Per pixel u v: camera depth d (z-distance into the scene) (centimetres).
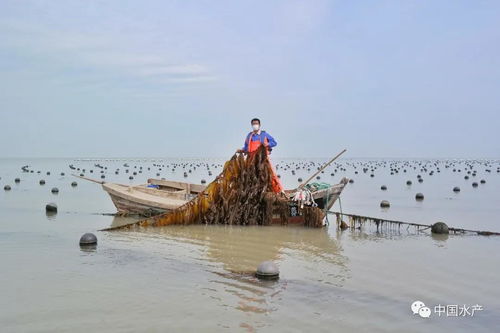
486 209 2616
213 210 1980
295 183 5469
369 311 852
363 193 3834
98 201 2916
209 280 1047
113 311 833
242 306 869
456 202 3030
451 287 1008
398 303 900
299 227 1930
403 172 8231
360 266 1199
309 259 1287
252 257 1309
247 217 1986
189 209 1950
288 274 1112
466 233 1734
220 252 1376
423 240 1602
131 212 2219
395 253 1373
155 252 1350
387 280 1061
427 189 4259
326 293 958
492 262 1244
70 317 803
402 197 3438
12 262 1190
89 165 10838
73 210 2423
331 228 1909
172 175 7062
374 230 1847
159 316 811
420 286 1014
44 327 759
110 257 1265
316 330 758
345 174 7681
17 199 2933
